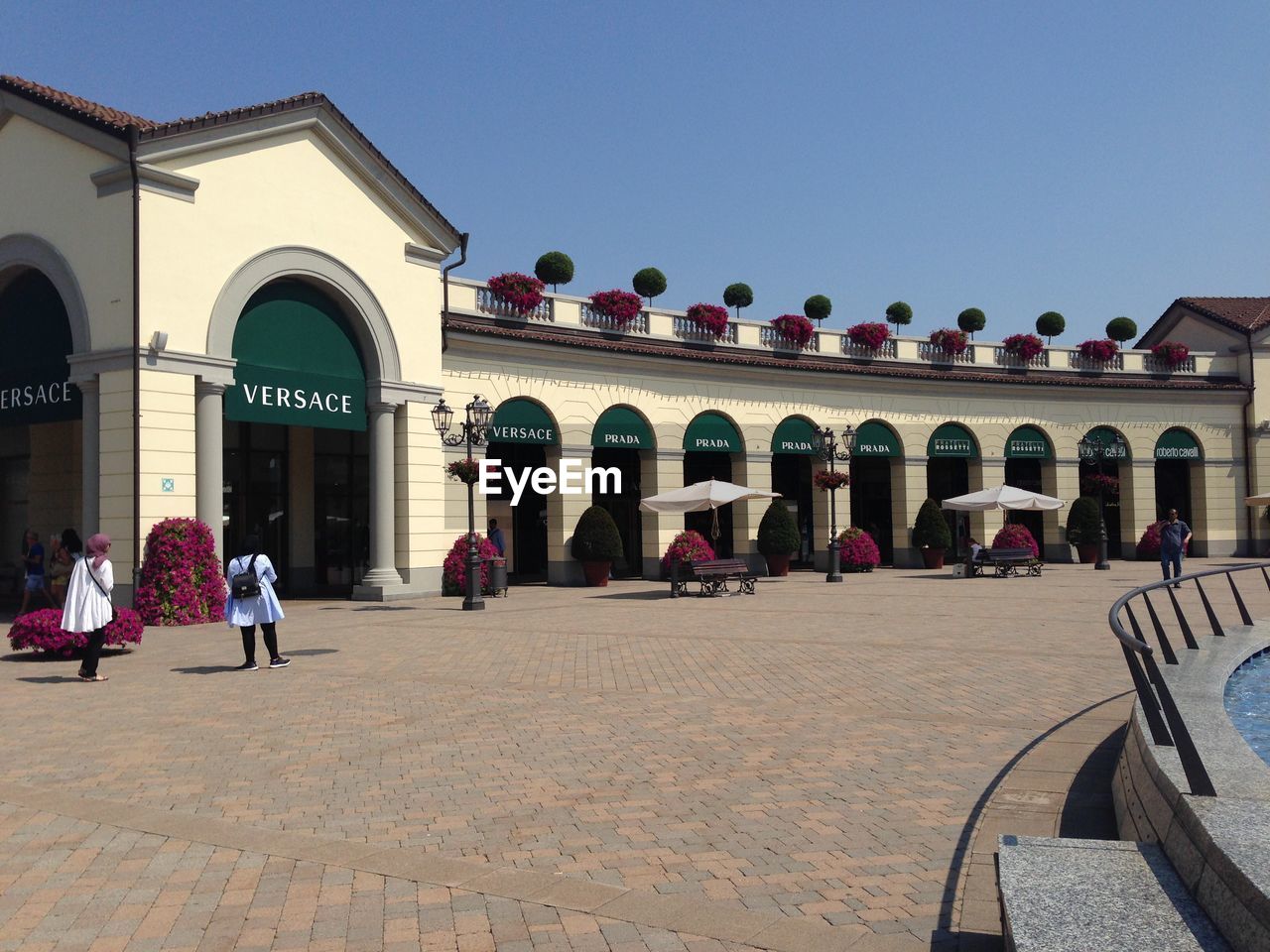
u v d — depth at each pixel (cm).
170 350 2044
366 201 2502
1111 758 781
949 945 460
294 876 570
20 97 2183
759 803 701
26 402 2264
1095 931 372
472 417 2319
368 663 1409
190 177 2106
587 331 3161
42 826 671
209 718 1038
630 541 3453
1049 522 4147
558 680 1241
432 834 645
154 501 2008
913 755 830
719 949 461
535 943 470
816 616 1997
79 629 1285
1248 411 4353
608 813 684
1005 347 4144
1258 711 867
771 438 3553
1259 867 365
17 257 2209
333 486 2920
